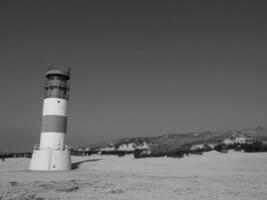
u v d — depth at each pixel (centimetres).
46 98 4997
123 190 2430
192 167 5131
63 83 5100
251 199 2027
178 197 2106
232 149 7556
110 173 4206
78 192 2314
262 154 6219
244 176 3522
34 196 2091
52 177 3597
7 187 2591
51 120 4888
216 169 4616
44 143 4853
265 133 14500
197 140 14438
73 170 4891
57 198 2023
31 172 4397
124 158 7550
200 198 2066
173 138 16750
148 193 2280
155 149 11044
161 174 3966
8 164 6575
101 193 2273
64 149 4975
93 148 15175
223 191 2369
